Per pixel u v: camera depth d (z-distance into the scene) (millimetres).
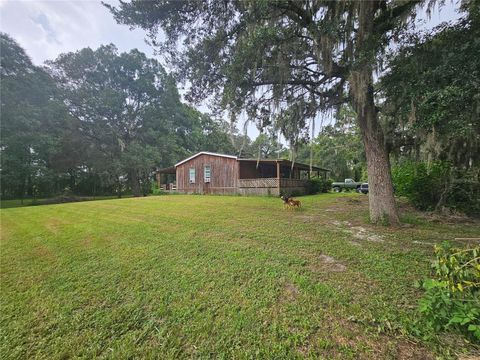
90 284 3033
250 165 17469
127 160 23109
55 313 2443
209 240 4527
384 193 5559
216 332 2018
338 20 4488
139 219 7047
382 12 5000
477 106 3844
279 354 1722
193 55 5609
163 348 1887
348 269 3033
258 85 5793
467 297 1825
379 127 5660
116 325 2207
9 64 16750
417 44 4695
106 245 4559
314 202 10727
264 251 3801
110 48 24875
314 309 2229
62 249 4453
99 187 27969
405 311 2084
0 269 3627
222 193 16719
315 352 1715
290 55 5098
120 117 25328
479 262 1949
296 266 3191
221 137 37719
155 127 27297
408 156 7023
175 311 2354
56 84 21938
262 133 7090
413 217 6383
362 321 2008
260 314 2205
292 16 5012
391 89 4898
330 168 29688
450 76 4047
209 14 5285
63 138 21844
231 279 2914
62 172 23109
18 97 17234
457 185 6492
